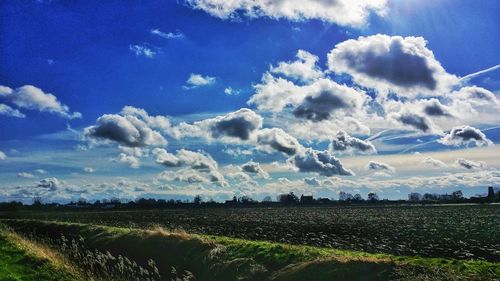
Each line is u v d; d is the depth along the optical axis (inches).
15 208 4810.5
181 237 1030.4
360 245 1259.8
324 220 2733.8
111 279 910.4
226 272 801.6
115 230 1314.0
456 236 1515.7
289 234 1641.2
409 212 4212.6
